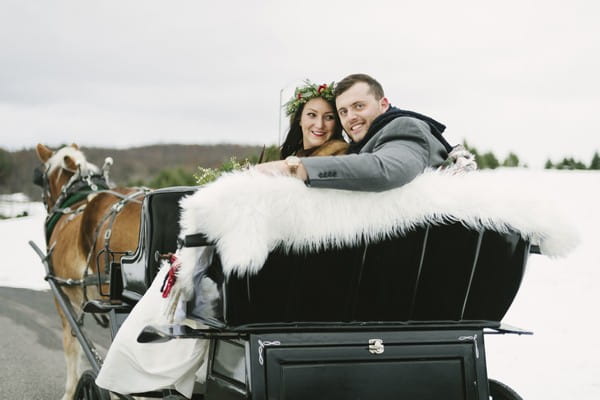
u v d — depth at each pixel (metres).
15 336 9.47
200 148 54.22
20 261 17.53
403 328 3.46
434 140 3.59
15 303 11.91
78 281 5.96
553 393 6.14
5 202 39.03
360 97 3.91
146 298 3.97
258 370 3.21
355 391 3.35
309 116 4.42
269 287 3.19
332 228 3.18
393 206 3.27
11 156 48.84
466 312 3.59
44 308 11.52
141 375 3.91
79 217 6.60
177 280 3.47
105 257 5.66
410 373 3.44
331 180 3.14
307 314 3.29
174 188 4.56
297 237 3.15
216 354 3.63
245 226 3.03
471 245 3.46
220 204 3.04
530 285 10.87
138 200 5.80
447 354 3.51
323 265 3.26
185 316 3.73
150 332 3.26
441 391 3.48
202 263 3.38
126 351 3.91
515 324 8.77
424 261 3.44
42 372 7.68
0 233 22.89
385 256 3.35
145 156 54.88
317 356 3.31
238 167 4.35
